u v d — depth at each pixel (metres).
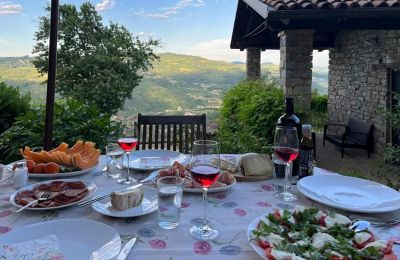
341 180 1.40
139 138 2.55
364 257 0.77
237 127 5.39
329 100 8.41
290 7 3.96
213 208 1.18
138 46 15.76
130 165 1.66
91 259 0.81
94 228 0.95
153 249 0.88
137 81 15.41
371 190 1.31
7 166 1.63
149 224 1.04
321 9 3.97
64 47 14.79
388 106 5.91
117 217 1.07
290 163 1.46
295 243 0.83
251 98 5.49
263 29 6.65
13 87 4.09
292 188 1.41
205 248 0.89
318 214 1.00
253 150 4.46
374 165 5.53
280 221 0.96
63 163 1.56
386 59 5.94
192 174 1.04
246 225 1.04
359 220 1.03
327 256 0.77
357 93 7.04
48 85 2.12
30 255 0.83
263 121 4.99
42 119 3.22
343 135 6.04
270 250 0.81
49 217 1.09
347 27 4.61
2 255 0.81
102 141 3.18
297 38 5.29
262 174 1.50
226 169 1.58
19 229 0.93
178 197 1.04
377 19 4.53
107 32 15.65
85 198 1.21
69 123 3.29
